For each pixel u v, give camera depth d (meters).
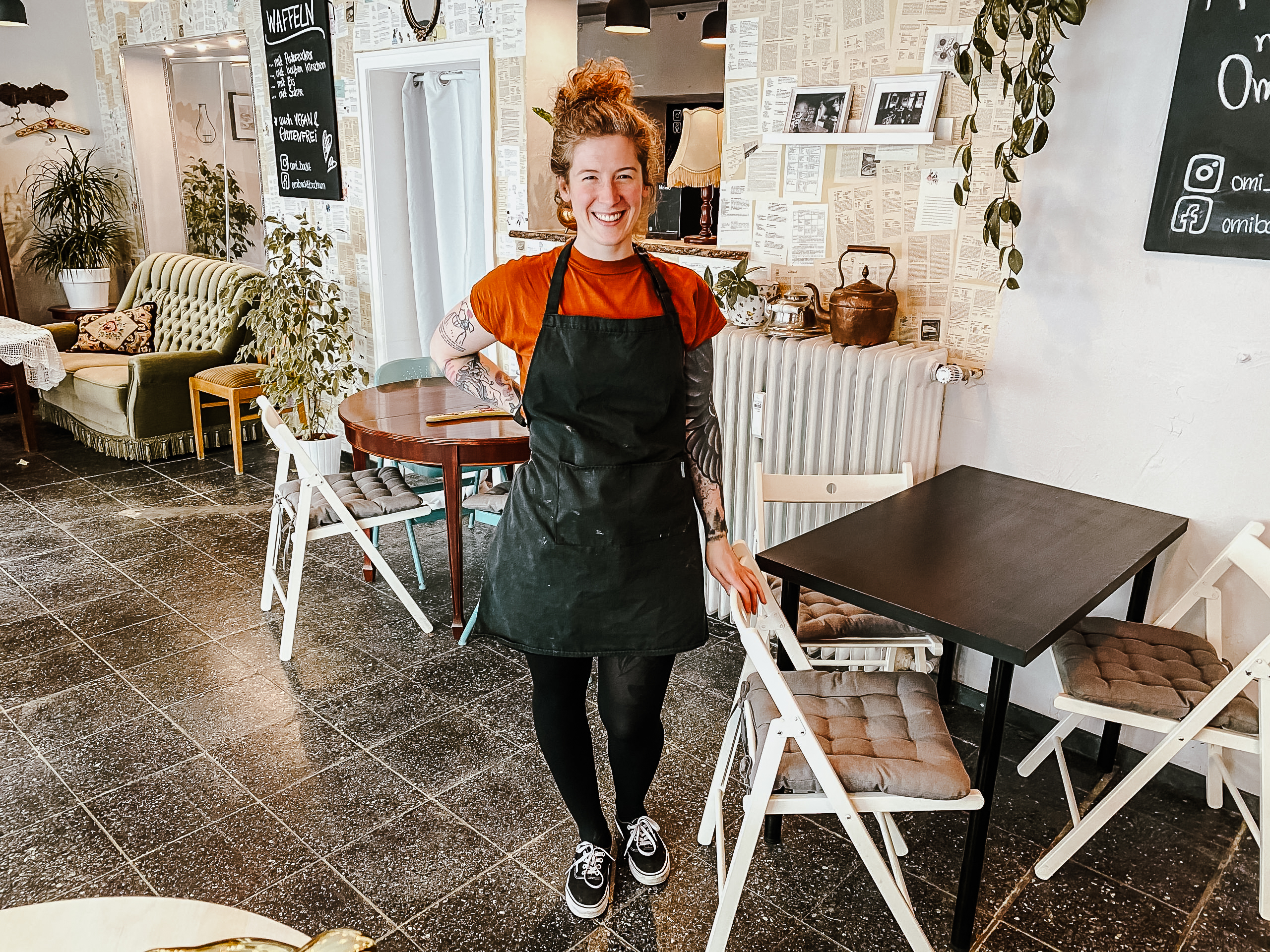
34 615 3.57
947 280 2.88
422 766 2.67
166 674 3.15
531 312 1.75
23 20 5.75
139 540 4.33
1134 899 2.21
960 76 2.56
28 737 2.79
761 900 2.19
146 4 6.31
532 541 1.84
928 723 1.95
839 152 3.03
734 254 3.30
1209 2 2.25
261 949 0.97
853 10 2.88
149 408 5.41
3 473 5.30
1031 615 1.91
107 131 7.21
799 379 3.00
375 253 5.02
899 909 1.82
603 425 1.77
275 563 3.62
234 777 2.61
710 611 3.55
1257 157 2.25
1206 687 2.17
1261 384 2.38
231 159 6.27
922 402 2.83
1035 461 2.82
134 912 1.13
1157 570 2.66
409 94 4.77
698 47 6.84
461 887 2.21
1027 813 2.51
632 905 2.17
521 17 3.89
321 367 5.20
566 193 1.73
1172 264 2.46
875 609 1.99
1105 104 2.48
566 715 2.02
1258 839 2.34
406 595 3.44
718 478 1.97
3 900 2.15
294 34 5.07
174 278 6.25
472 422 3.41
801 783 1.81
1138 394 2.59
